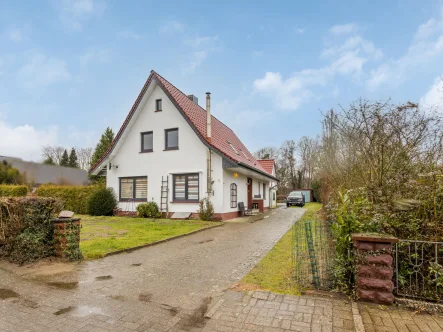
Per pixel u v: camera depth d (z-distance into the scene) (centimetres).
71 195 1852
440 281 370
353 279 416
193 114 1664
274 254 698
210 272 551
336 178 1079
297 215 1786
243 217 1633
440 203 397
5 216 631
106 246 754
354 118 604
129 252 723
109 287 467
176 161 1559
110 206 1681
